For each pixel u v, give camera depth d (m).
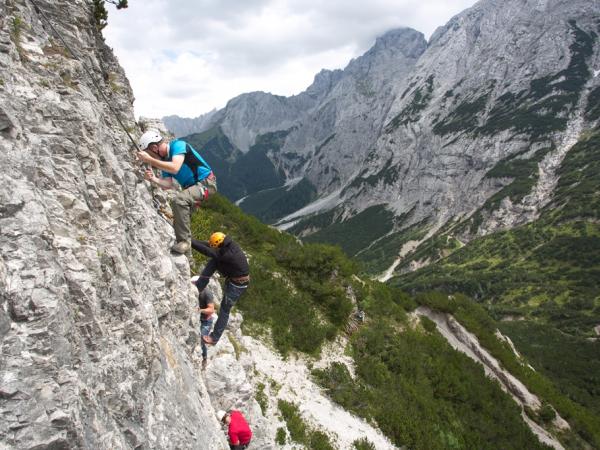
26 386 4.36
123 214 7.68
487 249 196.38
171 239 10.41
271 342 24.78
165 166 8.73
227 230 31.78
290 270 31.94
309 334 26.23
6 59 6.21
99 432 5.22
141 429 6.34
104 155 7.62
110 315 6.41
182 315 9.73
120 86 15.53
